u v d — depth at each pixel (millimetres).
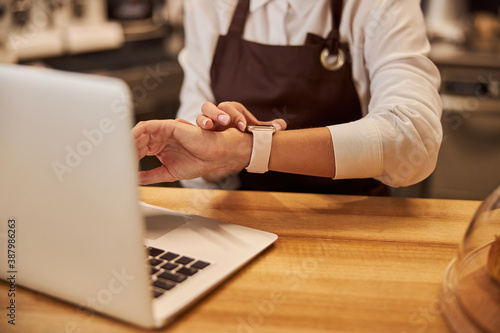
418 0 1275
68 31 2457
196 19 1458
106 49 2582
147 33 2684
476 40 2680
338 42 1324
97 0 2521
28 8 2314
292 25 1367
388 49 1218
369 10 1274
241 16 1404
